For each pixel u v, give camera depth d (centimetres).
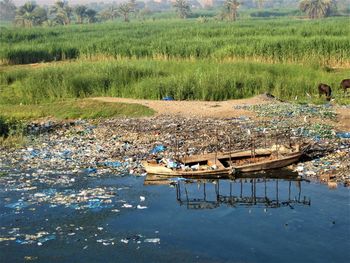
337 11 16625
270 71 3972
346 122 2772
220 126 2741
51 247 1491
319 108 3080
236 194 1880
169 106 3250
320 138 2481
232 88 3516
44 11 16250
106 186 1980
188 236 1543
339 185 1912
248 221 1636
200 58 5019
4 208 1772
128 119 3019
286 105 3155
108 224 1638
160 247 1480
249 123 2778
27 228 1617
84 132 2773
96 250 1470
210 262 1393
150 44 5916
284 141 2417
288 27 8075
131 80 3806
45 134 2773
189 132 2659
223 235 1544
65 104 3309
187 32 7756
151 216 1692
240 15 17688
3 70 4897
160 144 2483
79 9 17475
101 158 2323
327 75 3872
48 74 3909
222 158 2209
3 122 2923
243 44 5112
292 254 1421
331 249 1443
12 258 1431
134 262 1398
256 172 2108
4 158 2370
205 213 1708
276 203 1773
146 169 2100
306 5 14825
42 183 2020
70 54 6059
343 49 4694
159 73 4006
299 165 2152
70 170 2173
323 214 1667
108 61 4750
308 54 4647
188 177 2067
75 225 1634
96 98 3506
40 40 7731
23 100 3516
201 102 3359
